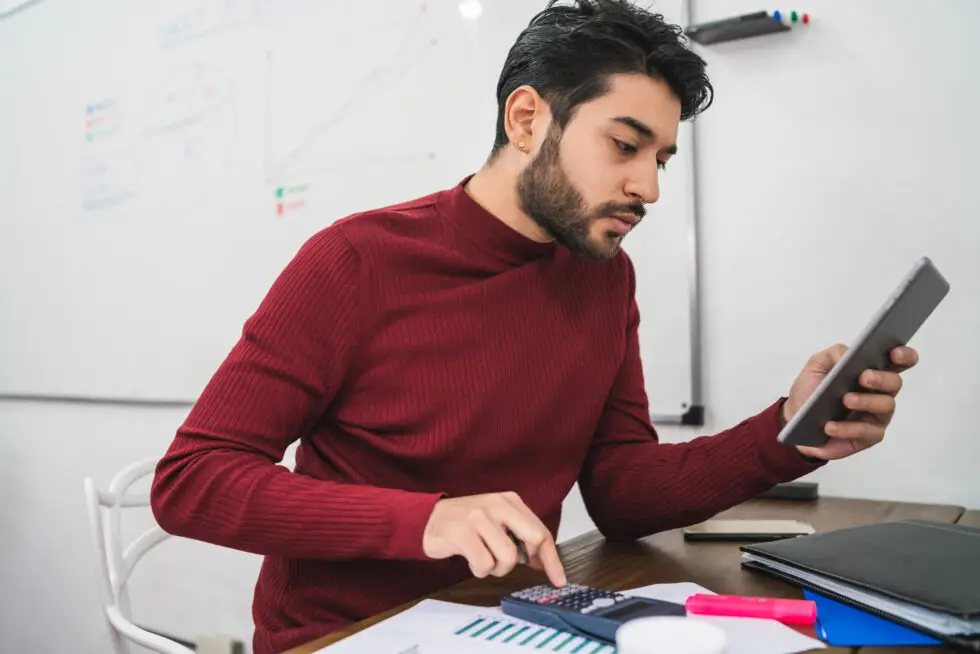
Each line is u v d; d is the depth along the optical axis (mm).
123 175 1991
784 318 1199
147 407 1945
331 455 828
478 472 832
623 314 932
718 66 1246
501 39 1426
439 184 1508
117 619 981
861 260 1143
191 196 1861
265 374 733
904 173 1112
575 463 899
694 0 1256
